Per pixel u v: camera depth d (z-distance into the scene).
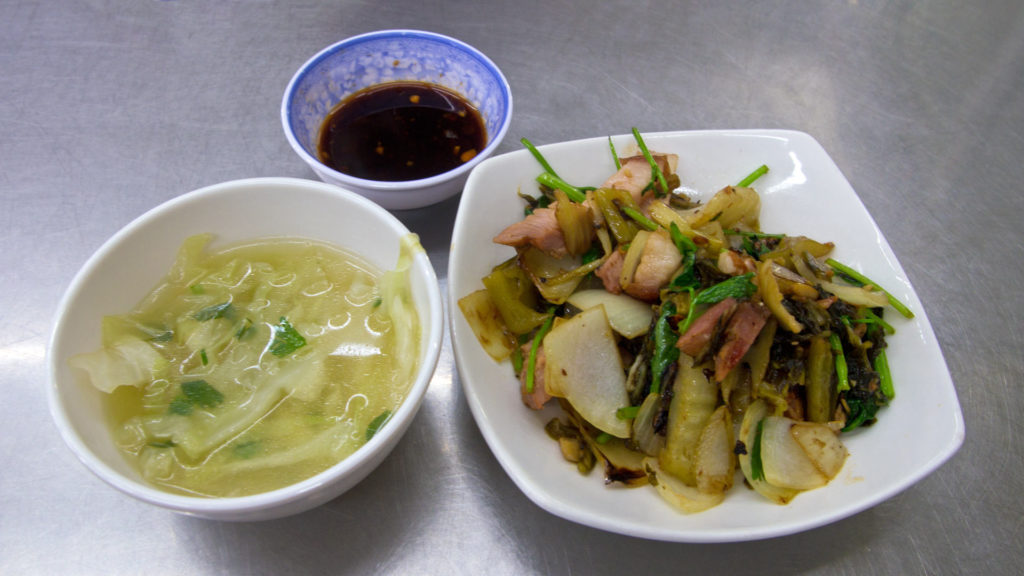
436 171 0.39
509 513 0.31
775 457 0.28
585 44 0.52
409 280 0.29
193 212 0.29
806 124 0.48
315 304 0.30
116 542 0.29
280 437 0.26
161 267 0.30
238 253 0.31
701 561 0.30
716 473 0.28
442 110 0.43
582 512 0.26
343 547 0.30
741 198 0.35
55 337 0.25
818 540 0.31
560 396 0.29
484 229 0.35
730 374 0.30
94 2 0.53
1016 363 0.37
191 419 0.26
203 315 0.29
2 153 0.44
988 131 0.48
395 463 0.32
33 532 0.29
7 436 0.32
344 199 0.30
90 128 0.45
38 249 0.39
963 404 0.35
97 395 0.26
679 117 0.48
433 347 0.25
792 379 0.30
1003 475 0.33
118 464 0.24
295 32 0.52
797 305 0.31
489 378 0.31
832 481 0.28
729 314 0.29
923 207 0.44
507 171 0.36
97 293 0.27
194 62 0.50
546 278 0.33
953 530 0.31
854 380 0.31
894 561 0.30
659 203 0.34
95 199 0.42
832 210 0.36
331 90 0.42
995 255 0.42
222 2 0.54
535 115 0.47
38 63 0.49
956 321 0.39
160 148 0.45
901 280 0.33
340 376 0.28
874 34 0.54
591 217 0.34
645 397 0.30
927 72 0.52
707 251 0.32
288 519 0.30
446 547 0.30
